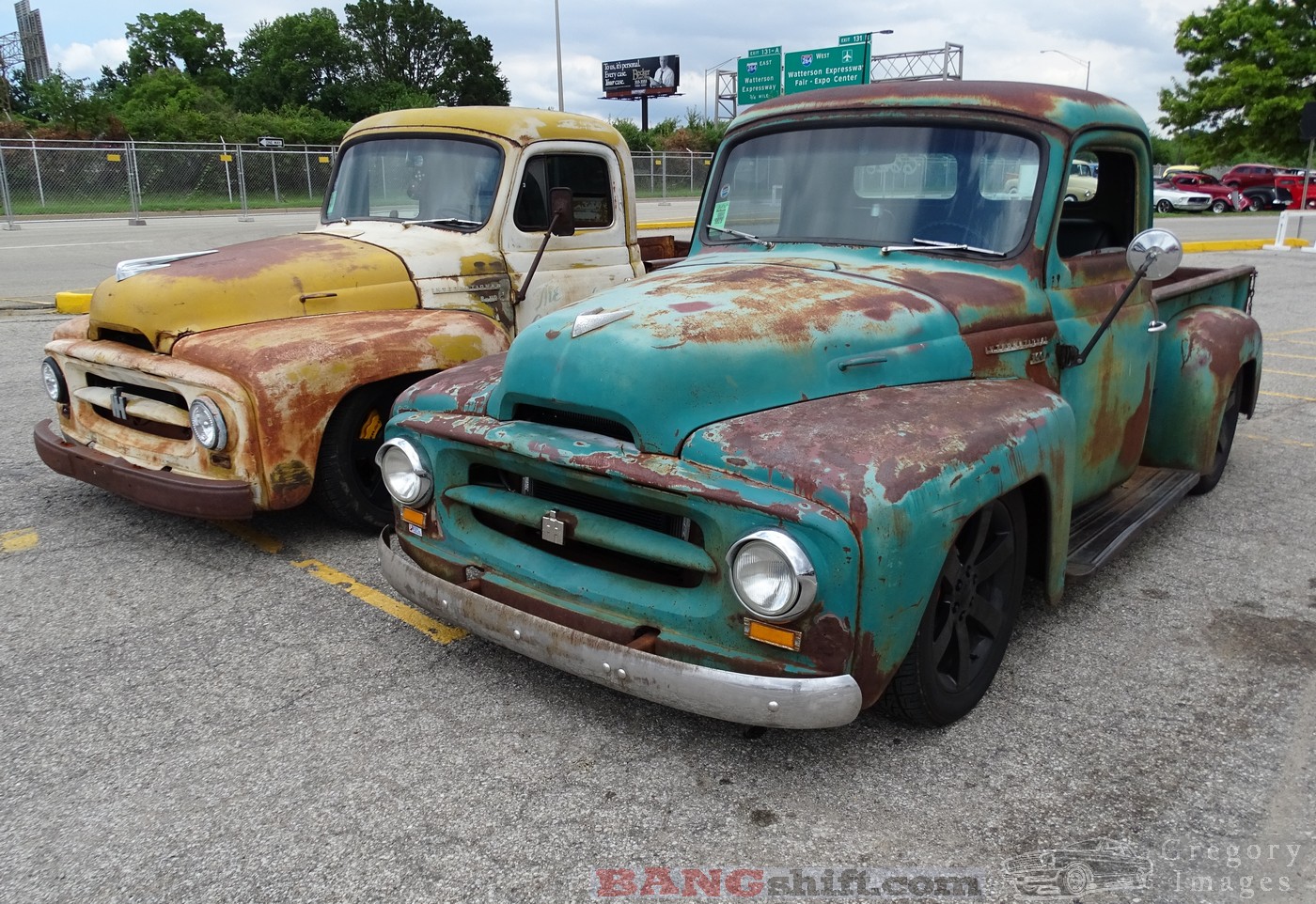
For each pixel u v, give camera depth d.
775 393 2.94
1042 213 3.64
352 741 3.11
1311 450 6.55
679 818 2.75
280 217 25.78
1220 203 36.91
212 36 66.19
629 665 2.76
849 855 2.60
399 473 3.39
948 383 3.29
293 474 4.28
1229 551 4.77
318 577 4.37
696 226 4.29
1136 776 2.95
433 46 65.31
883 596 2.58
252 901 2.44
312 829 2.70
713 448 2.71
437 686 3.45
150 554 4.61
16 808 2.79
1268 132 39.19
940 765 2.99
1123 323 4.17
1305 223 30.47
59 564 4.49
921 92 3.84
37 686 3.43
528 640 2.97
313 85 61.72
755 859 2.59
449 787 2.88
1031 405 3.24
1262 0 38.94
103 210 26.11
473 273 5.28
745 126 4.19
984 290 3.52
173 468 4.41
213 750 3.06
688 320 2.94
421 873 2.53
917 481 2.63
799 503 2.53
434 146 5.59
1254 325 5.32
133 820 2.73
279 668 3.57
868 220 3.83
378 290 4.98
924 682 2.95
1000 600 3.29
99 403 4.68
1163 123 42.38
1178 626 3.96
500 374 3.43
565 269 5.71
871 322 3.19
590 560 3.07
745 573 2.57
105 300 4.68
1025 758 3.03
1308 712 3.31
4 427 6.67
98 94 60.66
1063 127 3.67
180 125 38.00
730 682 2.62
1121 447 4.32
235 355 4.23
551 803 2.81
